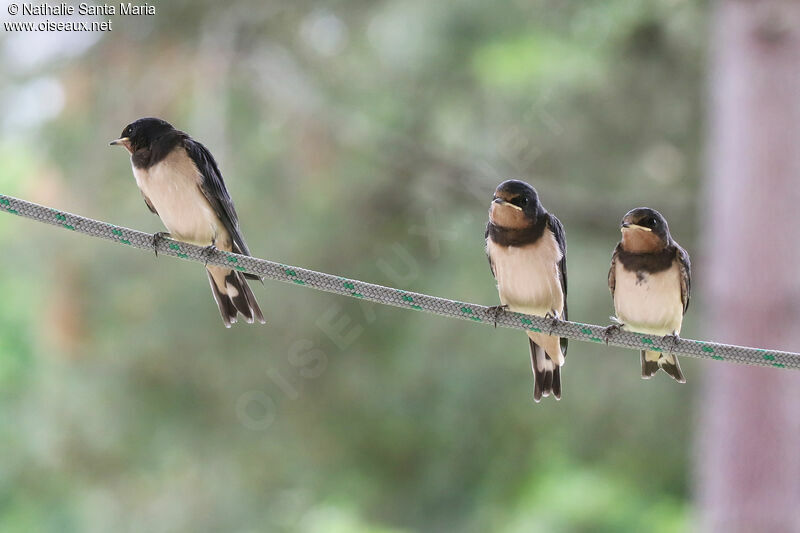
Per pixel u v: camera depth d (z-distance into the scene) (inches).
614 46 626.5
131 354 610.9
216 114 614.5
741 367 523.8
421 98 647.1
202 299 598.5
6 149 665.0
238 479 660.1
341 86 650.2
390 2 642.2
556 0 627.2
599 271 644.7
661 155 669.3
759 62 533.6
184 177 333.1
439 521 676.7
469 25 623.2
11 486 678.5
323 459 658.8
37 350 653.3
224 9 641.0
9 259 638.5
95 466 655.8
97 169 610.2
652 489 693.9
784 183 526.0
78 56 625.0
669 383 672.4
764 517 513.7
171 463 655.1
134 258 594.6
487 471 681.0
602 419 680.4
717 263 541.3
